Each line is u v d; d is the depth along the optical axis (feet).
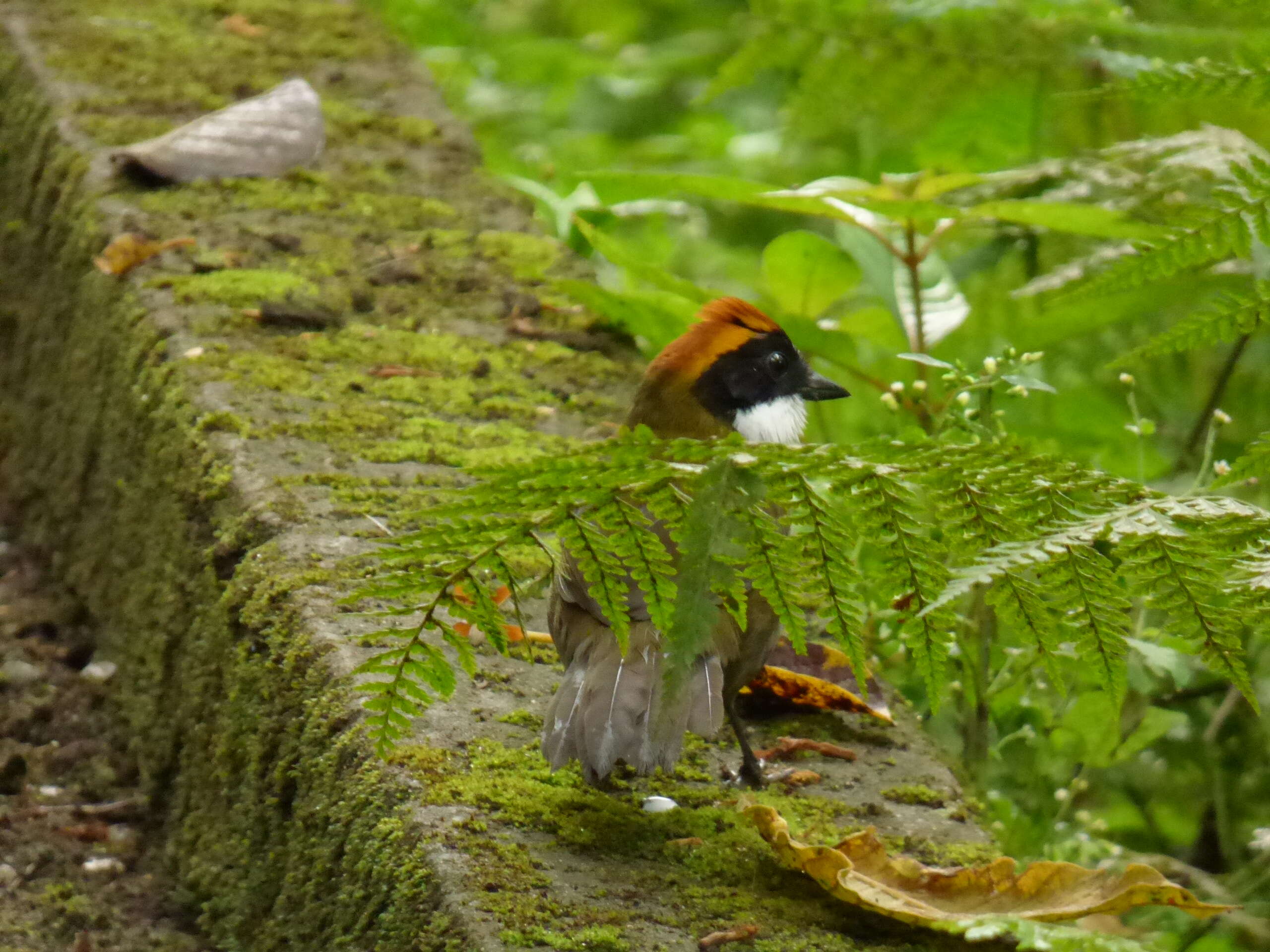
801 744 20.31
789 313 30.40
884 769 19.99
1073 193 26.37
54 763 25.26
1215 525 12.64
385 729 15.52
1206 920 24.88
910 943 15.57
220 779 21.72
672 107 54.60
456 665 20.26
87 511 29.53
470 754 18.47
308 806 18.95
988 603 14.03
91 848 23.16
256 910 20.02
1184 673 23.20
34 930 21.02
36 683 27.17
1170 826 29.32
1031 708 26.84
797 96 31.40
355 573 21.63
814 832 17.99
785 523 13.55
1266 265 25.26
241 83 38.86
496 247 33.22
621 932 15.33
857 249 31.14
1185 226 16.22
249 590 21.79
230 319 28.53
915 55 29.50
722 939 15.34
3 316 36.11
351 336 29.09
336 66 41.16
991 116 32.22
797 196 27.07
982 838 18.38
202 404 25.71
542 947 14.99
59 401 31.89
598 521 13.98
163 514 25.49
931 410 28.99
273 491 23.48
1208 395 33.37
